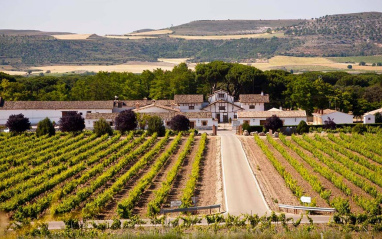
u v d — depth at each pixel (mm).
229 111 171500
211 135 139375
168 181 84812
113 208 76812
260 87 195750
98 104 165125
